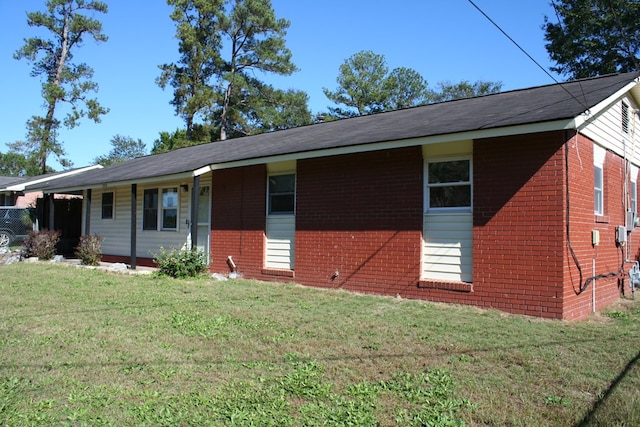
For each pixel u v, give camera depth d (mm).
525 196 7879
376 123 11758
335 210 10430
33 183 26578
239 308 8125
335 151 9562
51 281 11188
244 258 12359
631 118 11016
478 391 4539
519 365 5266
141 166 17062
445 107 11711
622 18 26719
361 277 9914
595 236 8555
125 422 3904
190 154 16781
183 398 4359
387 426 3879
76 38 40594
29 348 5781
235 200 12742
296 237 11133
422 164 9180
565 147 7609
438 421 3926
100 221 18219
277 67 40938
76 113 40438
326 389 4574
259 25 39812
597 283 8750
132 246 13719
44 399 4312
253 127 41344
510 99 10328
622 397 4379
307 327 6848
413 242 9188
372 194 9828
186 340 6168
